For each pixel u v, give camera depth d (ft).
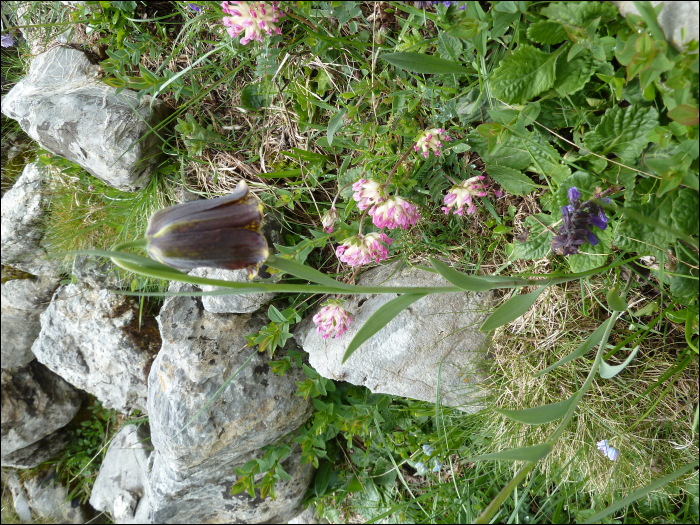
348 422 1.22
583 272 0.76
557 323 0.93
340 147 1.00
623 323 0.89
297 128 1.01
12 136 1.40
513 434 1.01
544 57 0.72
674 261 0.78
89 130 1.04
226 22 0.82
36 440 1.79
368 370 1.06
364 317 1.05
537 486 1.15
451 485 1.22
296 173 1.01
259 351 1.14
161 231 0.62
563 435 0.98
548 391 0.96
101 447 1.81
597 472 0.99
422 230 0.99
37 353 1.45
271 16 0.81
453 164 0.93
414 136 0.91
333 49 0.95
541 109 0.78
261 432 1.17
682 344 0.87
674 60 0.63
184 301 1.15
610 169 0.75
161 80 0.98
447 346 1.02
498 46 0.81
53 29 1.17
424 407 1.17
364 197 0.84
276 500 1.33
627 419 0.93
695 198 0.70
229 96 1.05
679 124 0.67
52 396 1.76
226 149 1.06
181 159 1.07
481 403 1.05
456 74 0.84
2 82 1.38
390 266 1.05
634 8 0.66
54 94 1.09
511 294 0.97
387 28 0.90
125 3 1.00
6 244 1.29
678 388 0.88
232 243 0.63
